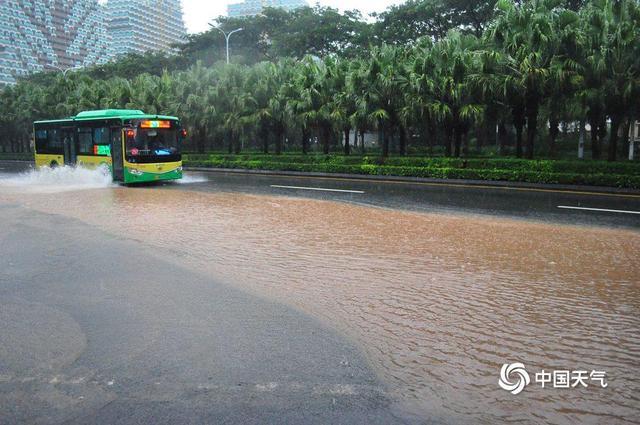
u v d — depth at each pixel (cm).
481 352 471
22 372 434
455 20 3988
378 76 2316
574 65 1795
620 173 1747
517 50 1889
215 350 473
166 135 2019
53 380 420
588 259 790
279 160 2683
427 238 952
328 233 1005
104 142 2044
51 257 828
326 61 2678
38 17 11894
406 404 384
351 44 5066
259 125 2888
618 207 1341
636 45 1756
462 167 2106
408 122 2272
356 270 741
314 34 5075
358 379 421
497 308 581
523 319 548
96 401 387
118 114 2108
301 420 362
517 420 366
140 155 1919
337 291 648
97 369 437
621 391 403
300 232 1016
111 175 2017
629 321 541
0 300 618
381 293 638
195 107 3072
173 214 1245
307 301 611
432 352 471
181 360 453
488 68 1966
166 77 3281
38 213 1276
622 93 1806
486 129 2973
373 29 4528
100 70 6406
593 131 2272
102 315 564
